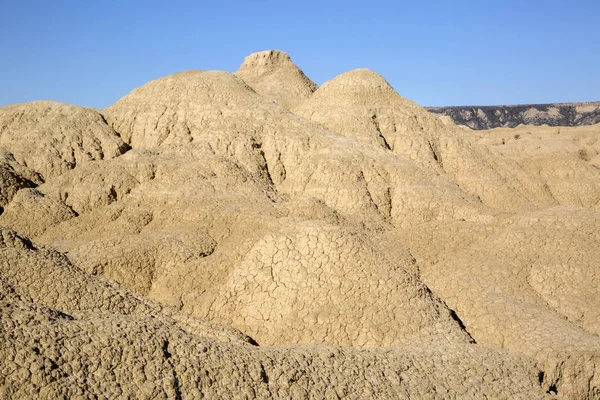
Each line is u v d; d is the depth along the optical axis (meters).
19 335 11.14
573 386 15.77
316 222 20.19
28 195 28.69
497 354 15.66
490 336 17.67
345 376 13.39
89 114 37.09
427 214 30.39
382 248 22.91
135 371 11.51
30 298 15.16
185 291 20.55
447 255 22.94
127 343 12.04
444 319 17.47
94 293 16.12
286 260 18.86
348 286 17.88
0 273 15.61
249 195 29.22
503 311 18.28
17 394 10.17
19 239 17.56
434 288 20.12
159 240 23.30
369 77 40.44
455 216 30.25
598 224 22.47
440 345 15.91
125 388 11.13
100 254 22.05
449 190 32.22
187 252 22.69
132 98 38.84
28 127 35.81
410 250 23.53
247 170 32.59
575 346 16.20
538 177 40.50
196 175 30.42
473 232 24.30
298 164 33.62
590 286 20.17
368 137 36.06
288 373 12.80
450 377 14.35
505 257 21.75
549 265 21.02
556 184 40.59
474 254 22.33
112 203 28.97
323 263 18.45
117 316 13.51
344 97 39.25
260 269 19.02
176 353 12.41
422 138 37.03
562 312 19.41
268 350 13.72
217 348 13.09
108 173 30.52
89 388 10.82
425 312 17.36
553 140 50.56
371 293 17.70
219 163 31.56
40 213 27.88
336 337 16.77
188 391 11.65
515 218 24.42
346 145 34.09
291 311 17.70
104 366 11.34
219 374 12.23
